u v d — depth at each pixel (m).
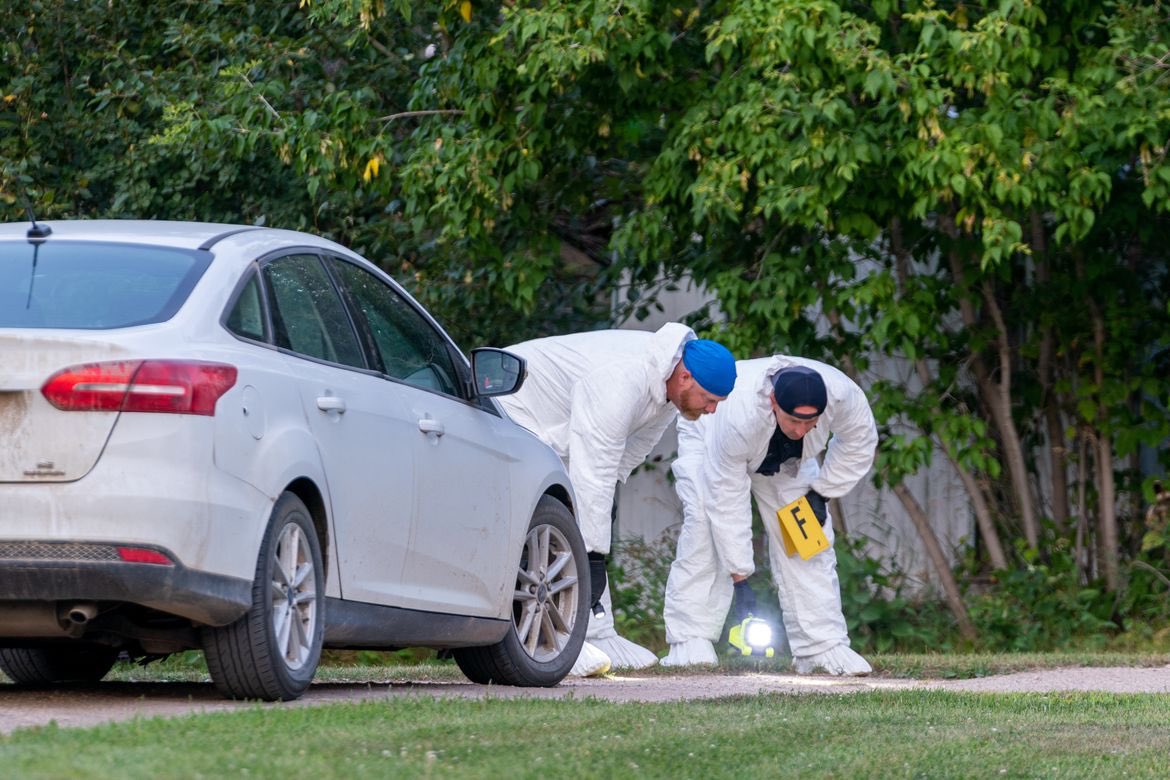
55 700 21.19
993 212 39.16
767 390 32.75
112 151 52.94
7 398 18.34
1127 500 48.81
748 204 43.06
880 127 40.38
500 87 43.97
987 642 45.47
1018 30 37.97
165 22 52.97
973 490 46.97
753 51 38.97
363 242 51.88
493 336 50.44
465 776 14.47
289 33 53.31
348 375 22.20
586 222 53.94
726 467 33.91
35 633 19.05
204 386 18.80
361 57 51.94
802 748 17.98
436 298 48.75
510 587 26.00
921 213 39.66
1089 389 46.56
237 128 46.50
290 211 51.94
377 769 14.39
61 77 53.56
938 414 45.19
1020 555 47.34
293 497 20.28
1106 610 46.69
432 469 23.61
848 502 49.75
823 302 43.84
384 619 22.34
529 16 40.50
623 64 42.00
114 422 18.36
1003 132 39.25
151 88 50.66
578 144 45.19
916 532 49.34
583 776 15.05
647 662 33.69
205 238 21.39
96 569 18.11
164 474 18.38
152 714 18.89
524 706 20.66
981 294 47.38
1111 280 46.28
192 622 19.81
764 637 34.75
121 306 19.62
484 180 43.34
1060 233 39.91
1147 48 38.97
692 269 46.47
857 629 45.75
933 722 21.06
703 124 41.31
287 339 21.22
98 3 52.78
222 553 18.81
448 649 26.25
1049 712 23.12
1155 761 17.97
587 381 30.98
